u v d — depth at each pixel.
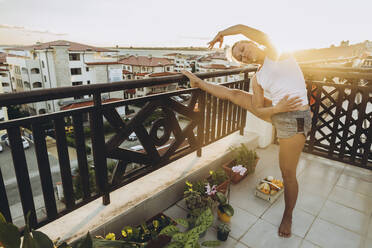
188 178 2.18
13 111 49.00
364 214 2.08
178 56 100.69
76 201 1.62
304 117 1.59
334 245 1.73
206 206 1.87
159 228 1.60
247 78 2.96
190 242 1.25
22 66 47.38
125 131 1.69
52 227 1.49
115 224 1.61
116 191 1.90
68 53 45.41
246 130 3.50
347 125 2.81
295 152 1.65
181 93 2.06
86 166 1.54
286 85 1.54
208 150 2.74
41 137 1.28
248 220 1.97
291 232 1.85
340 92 2.79
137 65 68.00
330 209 2.14
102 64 48.00
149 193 1.88
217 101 2.65
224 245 1.71
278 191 2.25
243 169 2.29
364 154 2.77
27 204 1.30
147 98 1.77
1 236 0.87
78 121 1.42
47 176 1.36
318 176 2.70
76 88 1.31
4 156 32.06
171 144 2.16
